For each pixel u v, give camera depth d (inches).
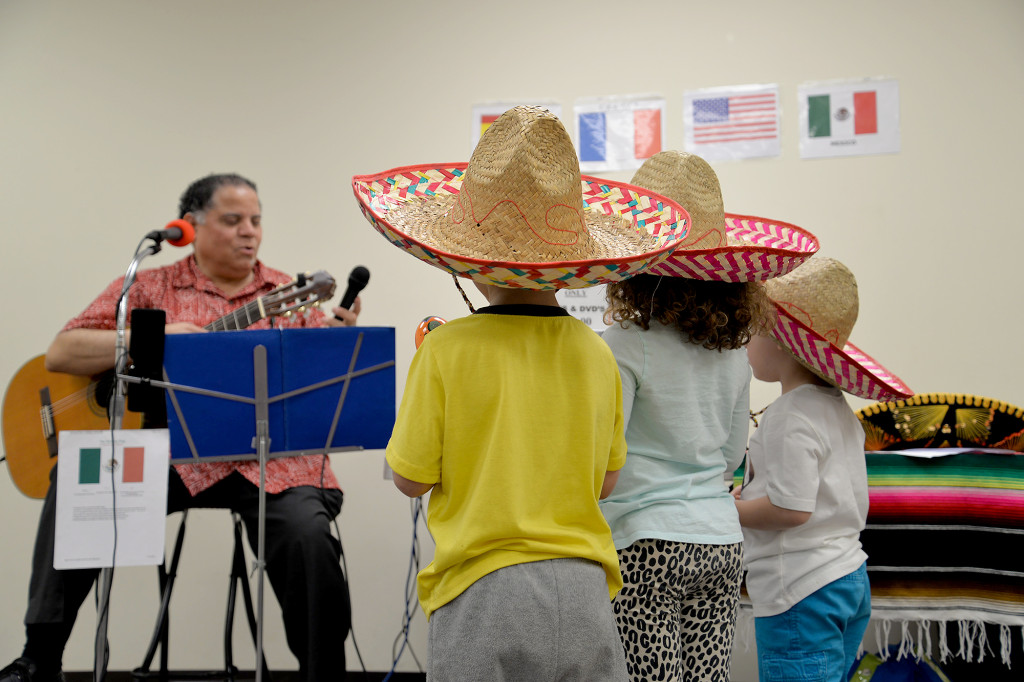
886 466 94.9
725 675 62.1
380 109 122.0
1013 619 90.5
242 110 123.3
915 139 113.7
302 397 80.5
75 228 123.2
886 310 113.1
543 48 120.4
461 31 121.7
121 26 125.1
